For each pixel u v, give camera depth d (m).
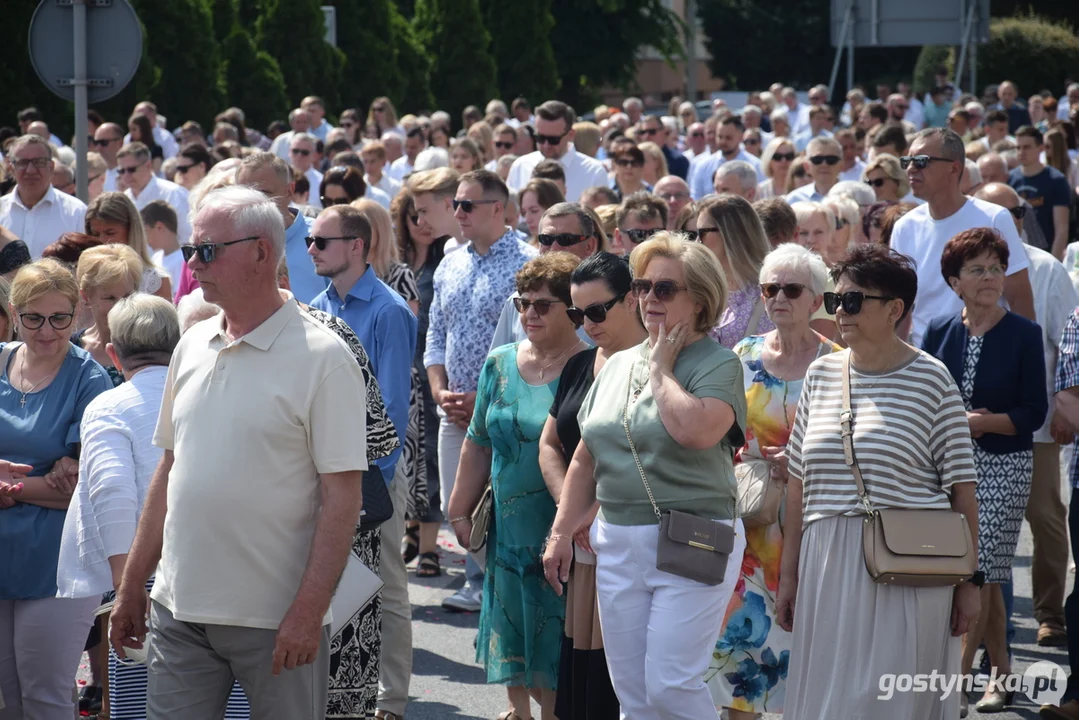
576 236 10.07
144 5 36.59
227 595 5.88
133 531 7.11
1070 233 20.61
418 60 49.75
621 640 6.79
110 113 34.91
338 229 8.95
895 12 33.38
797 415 7.18
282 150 29.16
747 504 7.68
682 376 6.75
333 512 5.87
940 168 10.91
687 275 6.66
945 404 6.79
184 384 6.05
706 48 87.56
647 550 6.70
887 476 6.72
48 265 7.85
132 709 7.26
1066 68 65.50
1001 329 8.87
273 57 42.88
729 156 23.56
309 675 6.02
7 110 32.34
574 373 7.67
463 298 10.68
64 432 7.77
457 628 10.73
